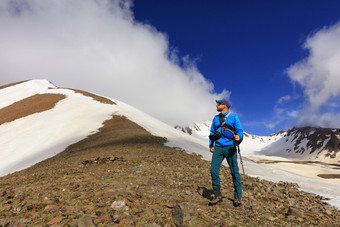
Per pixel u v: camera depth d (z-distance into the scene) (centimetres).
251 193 668
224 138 545
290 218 455
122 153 1812
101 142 3162
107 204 432
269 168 2169
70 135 4547
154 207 439
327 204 655
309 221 451
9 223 339
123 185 633
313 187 1002
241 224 395
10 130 5353
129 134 3597
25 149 4150
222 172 1081
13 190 584
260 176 1377
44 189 568
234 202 514
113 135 3662
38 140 4534
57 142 4191
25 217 366
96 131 4528
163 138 3619
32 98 8231
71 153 2838
